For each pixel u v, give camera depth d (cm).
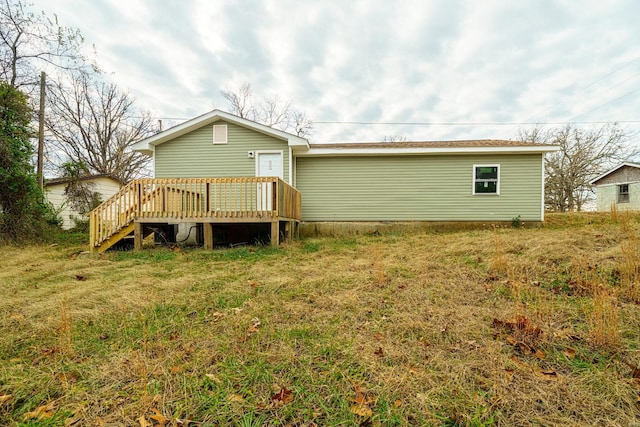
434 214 965
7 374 202
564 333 239
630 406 164
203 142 948
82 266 540
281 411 164
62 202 1304
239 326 273
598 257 420
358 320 285
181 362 215
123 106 2181
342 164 991
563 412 162
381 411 164
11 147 871
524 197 928
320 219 995
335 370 202
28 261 609
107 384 191
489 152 919
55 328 273
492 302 317
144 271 484
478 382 187
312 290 373
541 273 392
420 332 255
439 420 157
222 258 586
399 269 452
